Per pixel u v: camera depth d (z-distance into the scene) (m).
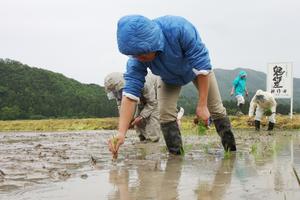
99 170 4.05
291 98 17.00
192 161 4.66
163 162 4.62
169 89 5.39
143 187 3.08
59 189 3.07
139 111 8.74
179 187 3.04
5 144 8.23
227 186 3.02
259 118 13.82
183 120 16.17
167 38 4.36
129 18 4.10
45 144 8.16
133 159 5.01
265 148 6.17
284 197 2.58
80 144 8.08
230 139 5.74
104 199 2.71
